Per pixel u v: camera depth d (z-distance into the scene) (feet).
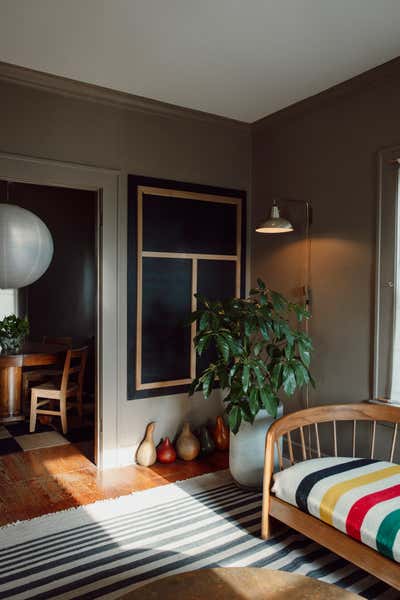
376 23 7.97
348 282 10.40
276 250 12.30
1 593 6.63
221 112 12.06
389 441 9.50
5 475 10.99
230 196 12.83
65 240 20.51
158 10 7.60
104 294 11.12
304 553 7.70
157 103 11.42
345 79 10.14
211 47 8.80
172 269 12.03
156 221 11.75
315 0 7.33
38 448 12.94
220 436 12.46
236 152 12.92
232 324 10.05
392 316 9.45
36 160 10.14
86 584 6.84
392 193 9.43
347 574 7.16
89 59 9.30
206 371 10.02
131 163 11.36
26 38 8.51
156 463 11.70
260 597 4.58
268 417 9.99
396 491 6.93
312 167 11.27
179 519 8.80
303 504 7.32
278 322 9.68
